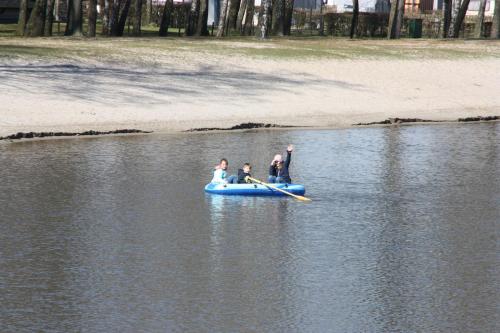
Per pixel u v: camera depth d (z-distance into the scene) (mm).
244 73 125688
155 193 67125
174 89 111938
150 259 50406
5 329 39719
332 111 111000
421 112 115750
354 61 141500
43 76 110062
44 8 158125
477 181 75250
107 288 45281
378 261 51219
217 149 86000
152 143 87938
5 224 57188
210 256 51281
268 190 67438
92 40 148125
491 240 56500
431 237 56875
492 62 152000
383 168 79750
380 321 41719
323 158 83562
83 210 61406
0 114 93375
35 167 75125
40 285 45500
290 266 49719
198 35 177000
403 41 178000
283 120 103438
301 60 137750
